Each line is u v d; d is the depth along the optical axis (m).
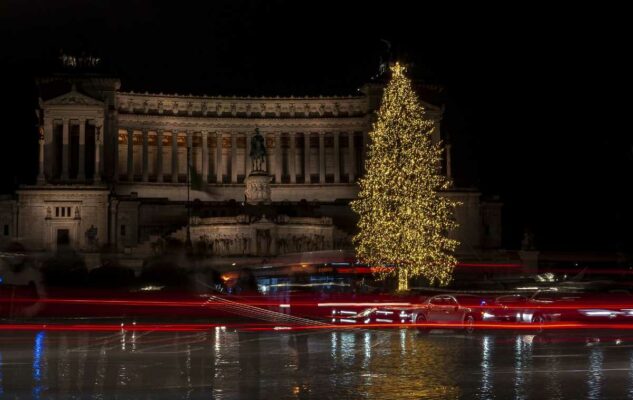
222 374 32.38
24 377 31.38
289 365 35.38
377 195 82.69
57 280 71.25
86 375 31.95
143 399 26.34
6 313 64.06
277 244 124.19
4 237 132.25
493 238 145.62
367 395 27.27
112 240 133.25
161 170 154.50
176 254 104.19
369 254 84.94
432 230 83.25
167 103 157.50
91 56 150.50
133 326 58.59
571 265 143.62
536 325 59.50
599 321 59.91
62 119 143.12
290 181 161.12
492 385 29.56
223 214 137.88
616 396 27.19
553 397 26.95
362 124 160.50
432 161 84.94
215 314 64.94
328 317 64.94
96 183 137.25
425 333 54.62
